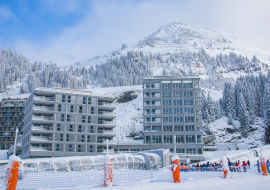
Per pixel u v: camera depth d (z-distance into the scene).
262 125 148.00
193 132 103.50
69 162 62.62
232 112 161.50
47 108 88.19
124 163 67.25
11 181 18.52
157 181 26.36
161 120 105.81
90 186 22.77
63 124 88.94
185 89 108.62
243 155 74.06
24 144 93.06
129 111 177.88
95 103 96.69
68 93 92.56
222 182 24.61
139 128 148.00
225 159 29.55
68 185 28.14
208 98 162.38
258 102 167.25
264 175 31.94
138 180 28.12
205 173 38.12
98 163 65.25
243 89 175.00
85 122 93.12
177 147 102.31
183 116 105.81
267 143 131.00
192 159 95.75
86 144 91.06
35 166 58.66
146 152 79.25
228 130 147.62
